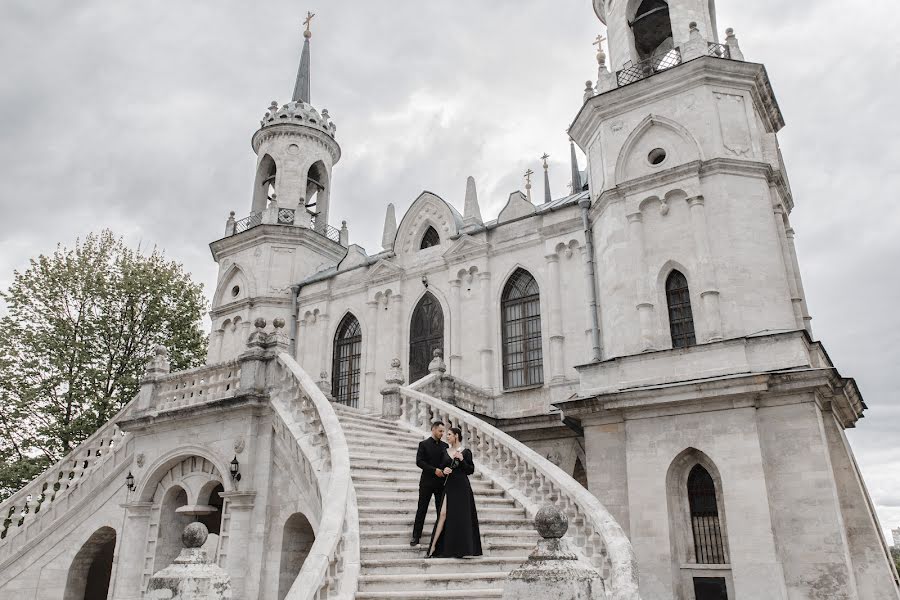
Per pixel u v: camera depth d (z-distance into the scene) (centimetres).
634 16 2555
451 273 2697
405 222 2952
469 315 2608
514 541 1259
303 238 3369
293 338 3155
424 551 1120
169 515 1856
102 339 3106
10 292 2983
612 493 1806
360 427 1650
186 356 3384
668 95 2145
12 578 1958
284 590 1462
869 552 1642
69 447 2830
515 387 2436
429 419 1798
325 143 3775
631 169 2159
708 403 1705
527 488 1474
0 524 2031
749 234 1930
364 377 2833
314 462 1366
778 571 1505
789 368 1669
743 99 2103
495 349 2508
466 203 2811
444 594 945
